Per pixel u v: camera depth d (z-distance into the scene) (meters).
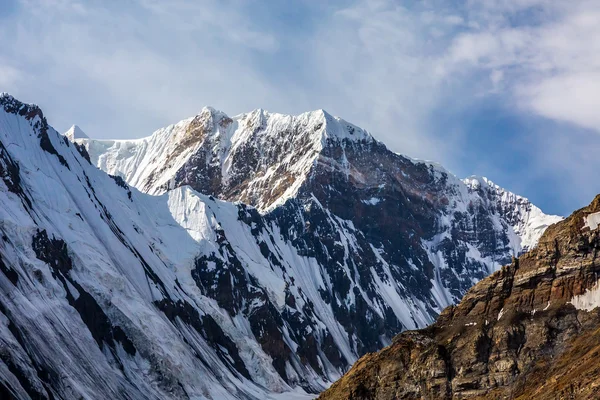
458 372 148.88
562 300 148.12
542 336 144.50
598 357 133.00
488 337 150.00
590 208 153.38
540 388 136.25
